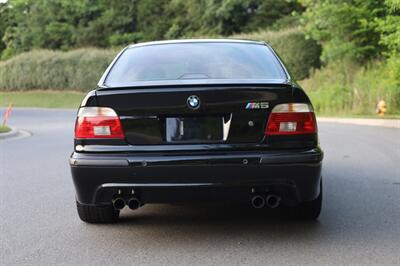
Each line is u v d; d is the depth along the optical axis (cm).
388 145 1211
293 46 3541
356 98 2544
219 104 455
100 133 462
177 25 5397
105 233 525
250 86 458
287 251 454
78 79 5050
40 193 741
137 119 459
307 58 3481
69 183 818
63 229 546
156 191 455
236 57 532
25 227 558
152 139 458
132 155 453
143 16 5700
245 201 461
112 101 463
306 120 461
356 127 1783
